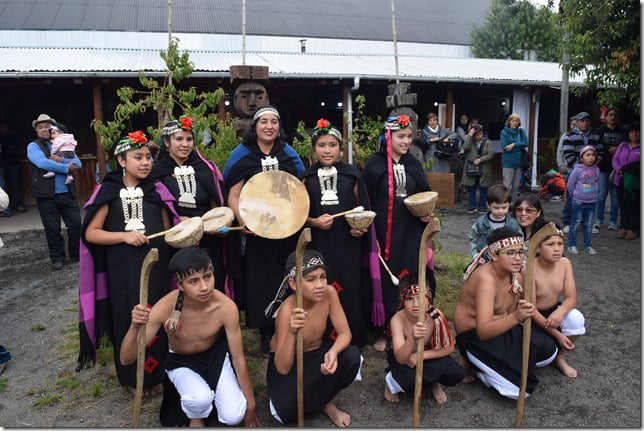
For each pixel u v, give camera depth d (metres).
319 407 3.04
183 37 18.39
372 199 4.05
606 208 10.20
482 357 3.31
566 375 3.65
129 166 3.36
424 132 10.13
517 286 3.32
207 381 2.95
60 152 6.42
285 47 19.52
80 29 17.12
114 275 3.38
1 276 6.18
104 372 3.72
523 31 23.12
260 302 3.85
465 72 12.24
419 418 3.05
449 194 4.67
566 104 11.21
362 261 3.99
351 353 3.04
